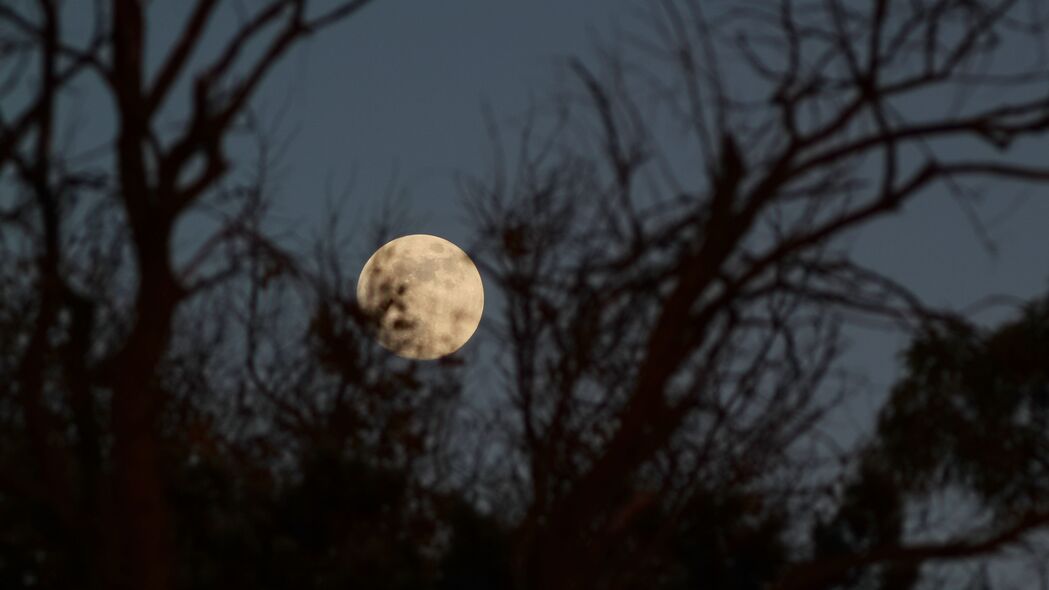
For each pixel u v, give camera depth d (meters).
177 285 36.38
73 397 41.56
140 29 37.03
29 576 45.78
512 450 57.41
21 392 38.84
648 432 40.03
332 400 64.25
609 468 38.03
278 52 37.47
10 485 38.59
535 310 49.28
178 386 62.69
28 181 37.78
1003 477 43.56
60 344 46.38
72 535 38.88
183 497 51.72
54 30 37.03
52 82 37.38
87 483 40.88
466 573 51.28
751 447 48.44
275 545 50.69
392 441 61.94
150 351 35.56
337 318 60.75
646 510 48.06
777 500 52.66
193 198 35.97
